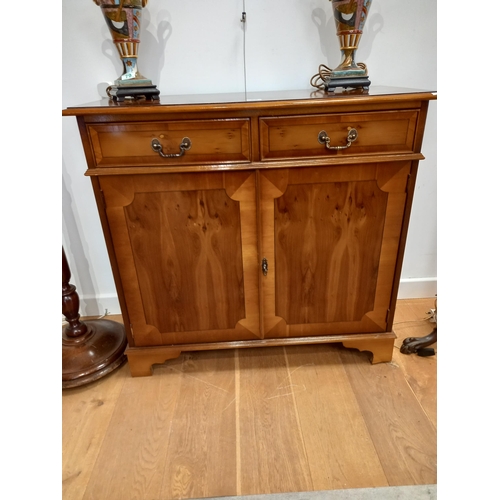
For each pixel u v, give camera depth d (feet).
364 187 3.83
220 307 4.33
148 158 3.62
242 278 4.18
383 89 4.09
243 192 3.79
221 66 4.69
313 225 3.96
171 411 4.21
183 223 3.92
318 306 4.36
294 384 4.49
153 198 3.81
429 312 5.45
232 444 3.81
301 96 3.81
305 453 3.69
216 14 4.46
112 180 3.71
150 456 3.74
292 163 3.64
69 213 5.26
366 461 3.60
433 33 4.60
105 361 4.64
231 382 4.56
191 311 4.34
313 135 3.59
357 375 4.58
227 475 3.54
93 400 4.38
